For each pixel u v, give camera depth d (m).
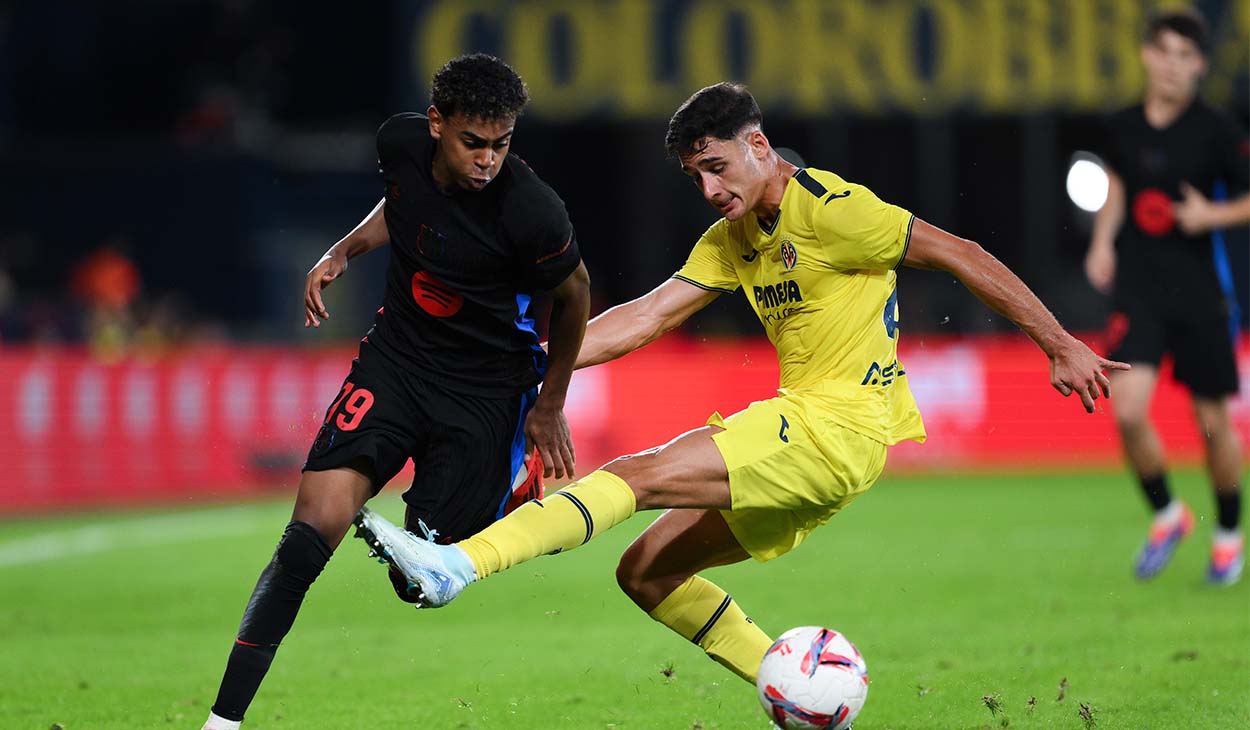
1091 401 16.66
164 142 86.38
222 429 58.81
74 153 78.44
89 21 95.75
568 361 17.84
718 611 18.22
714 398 62.34
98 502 56.72
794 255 17.17
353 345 70.00
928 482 57.66
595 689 21.75
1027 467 61.97
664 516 18.16
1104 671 21.92
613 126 81.19
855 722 19.20
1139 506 47.28
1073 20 71.56
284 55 100.12
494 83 15.81
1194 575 32.75
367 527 15.28
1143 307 31.41
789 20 72.56
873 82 72.44
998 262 16.70
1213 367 31.12
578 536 16.52
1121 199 31.89
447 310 17.33
